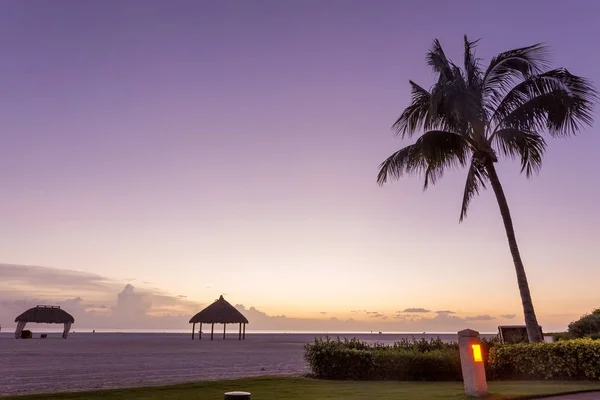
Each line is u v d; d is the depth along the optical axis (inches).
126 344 2401.6
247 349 1937.7
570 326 989.8
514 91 762.8
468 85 775.1
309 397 436.8
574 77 702.5
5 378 721.0
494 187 748.6
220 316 3115.2
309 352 682.2
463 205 808.3
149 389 506.0
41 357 1253.7
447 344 743.7
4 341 2534.5
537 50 750.5
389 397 422.3
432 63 802.2
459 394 427.2
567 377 522.9
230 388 515.5
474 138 762.2
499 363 577.0
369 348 717.3
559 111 682.2
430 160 744.3
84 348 1834.4
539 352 544.7
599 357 501.0
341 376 637.9
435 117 718.5
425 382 589.6
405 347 743.1
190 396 455.8
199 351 1705.2
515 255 711.7
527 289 692.7
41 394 468.1
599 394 404.2
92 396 455.5
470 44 813.2
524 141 725.9
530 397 389.4
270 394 463.2
